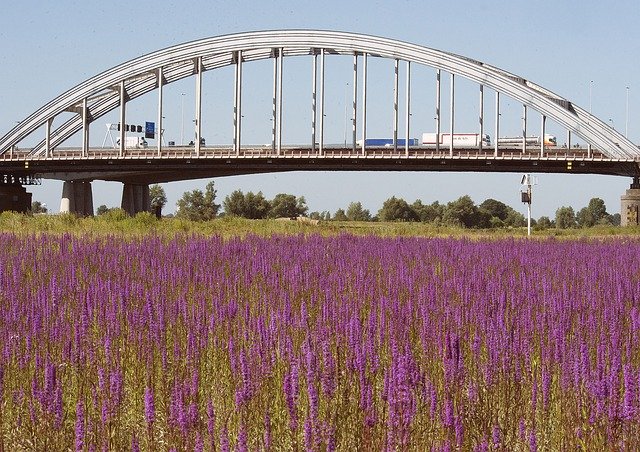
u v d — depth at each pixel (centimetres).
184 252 2636
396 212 19700
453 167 12225
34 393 903
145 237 3541
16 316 1268
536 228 9612
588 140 11650
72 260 2312
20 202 14938
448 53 12475
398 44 12738
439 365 1048
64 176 15100
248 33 13312
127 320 1280
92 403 914
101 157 13700
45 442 839
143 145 16925
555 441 893
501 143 15088
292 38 13125
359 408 872
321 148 12888
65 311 1386
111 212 5850
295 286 1705
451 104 12250
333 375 930
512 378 1013
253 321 1259
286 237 3850
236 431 859
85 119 14288
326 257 2605
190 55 13525
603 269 2353
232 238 3612
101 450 807
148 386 872
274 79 13738
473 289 1708
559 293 1605
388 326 1195
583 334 1202
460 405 880
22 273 2002
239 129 13575
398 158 12262
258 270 2112
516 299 1548
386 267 2352
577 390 949
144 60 13638
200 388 993
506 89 12044
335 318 1255
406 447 802
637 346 1163
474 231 7500
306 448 791
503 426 881
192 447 800
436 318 1330
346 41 12938
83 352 1098
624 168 11756
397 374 874
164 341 1114
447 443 774
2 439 873
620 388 916
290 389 857
